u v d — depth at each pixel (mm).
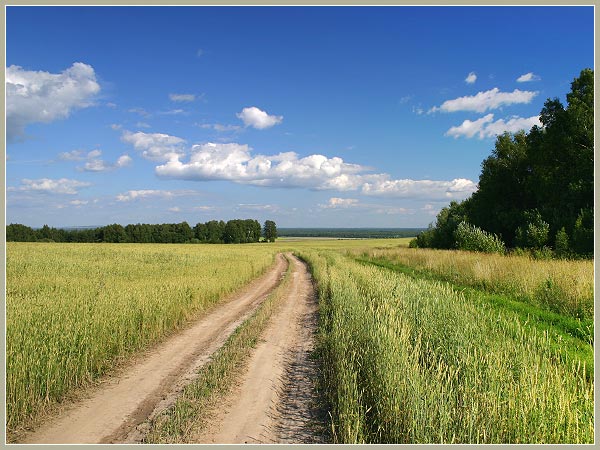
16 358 6223
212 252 44125
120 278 17391
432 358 6758
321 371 7859
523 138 45469
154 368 8203
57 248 47281
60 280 15820
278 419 5863
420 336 7105
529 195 43812
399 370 5480
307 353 9281
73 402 6520
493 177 46125
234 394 6777
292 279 25094
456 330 7234
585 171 33500
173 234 109938
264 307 13977
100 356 8055
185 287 14086
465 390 5094
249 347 9523
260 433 5406
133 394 6844
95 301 10344
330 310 12820
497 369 5605
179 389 7035
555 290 12805
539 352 6258
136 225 109625
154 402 6508
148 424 5707
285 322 12609
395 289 11617
